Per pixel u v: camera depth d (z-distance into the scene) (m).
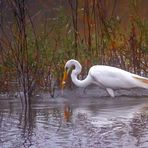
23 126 12.59
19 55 16.31
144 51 18.00
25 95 15.70
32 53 16.61
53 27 17.88
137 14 18.02
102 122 12.78
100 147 10.62
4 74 17.31
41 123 12.87
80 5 19.22
